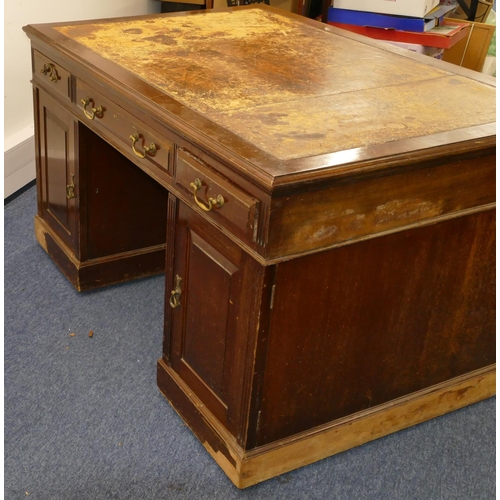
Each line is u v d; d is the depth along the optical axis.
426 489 1.84
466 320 1.97
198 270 1.75
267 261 1.44
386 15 3.26
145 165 1.87
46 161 2.58
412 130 1.64
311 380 1.75
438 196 1.64
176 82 1.88
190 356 1.90
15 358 2.20
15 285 2.57
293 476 1.85
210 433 1.84
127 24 2.43
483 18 3.94
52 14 3.26
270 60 2.14
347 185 1.46
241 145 1.49
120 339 2.34
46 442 1.89
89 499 1.73
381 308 1.76
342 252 1.59
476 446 2.00
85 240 2.49
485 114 1.79
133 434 1.95
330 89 1.91
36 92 2.50
